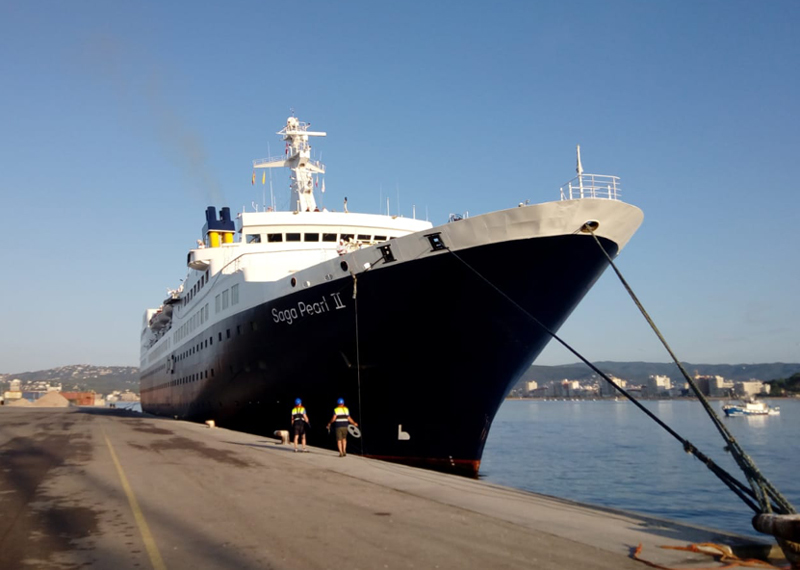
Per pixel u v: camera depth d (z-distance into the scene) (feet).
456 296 57.52
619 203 53.88
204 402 106.32
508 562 24.23
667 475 98.32
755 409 301.22
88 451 59.62
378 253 59.98
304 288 68.03
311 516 32.09
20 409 231.30
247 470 48.24
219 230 106.32
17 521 30.55
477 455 65.57
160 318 155.33
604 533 29.17
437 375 62.34
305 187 105.70
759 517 26.58
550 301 57.36
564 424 251.19
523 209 52.95
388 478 45.85
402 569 23.21
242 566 23.54
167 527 29.48
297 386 73.26
